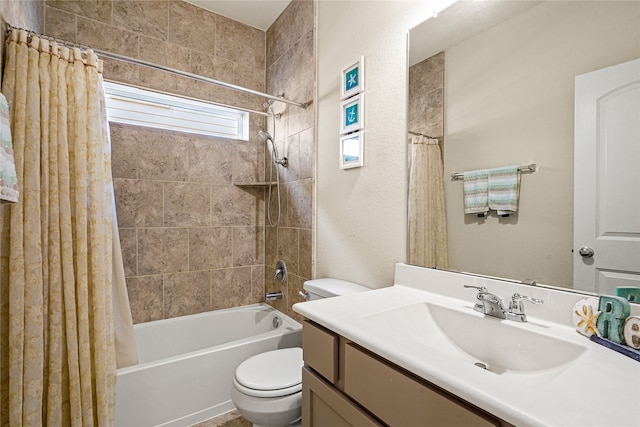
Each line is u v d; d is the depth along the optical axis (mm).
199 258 2320
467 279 1097
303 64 2088
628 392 523
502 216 1031
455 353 957
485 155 1082
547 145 921
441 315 1048
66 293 1302
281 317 2264
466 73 1144
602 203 812
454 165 1180
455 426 574
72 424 1283
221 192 2414
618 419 448
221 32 2412
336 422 889
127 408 1488
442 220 1219
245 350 1815
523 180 978
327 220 1874
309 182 2023
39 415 1208
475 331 942
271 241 2510
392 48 1436
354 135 1621
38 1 1683
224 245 2426
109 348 1424
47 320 1271
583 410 470
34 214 1227
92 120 1429
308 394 1002
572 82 869
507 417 479
